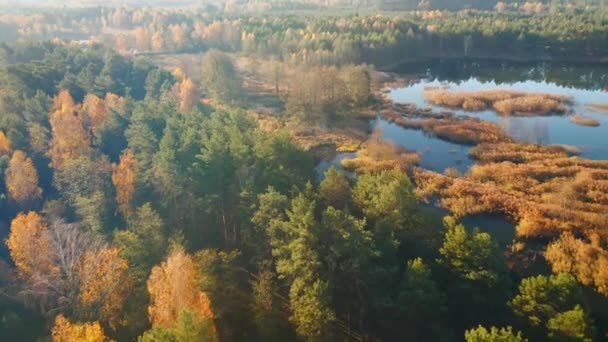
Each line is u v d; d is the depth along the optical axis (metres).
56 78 108.06
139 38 190.88
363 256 45.41
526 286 44.44
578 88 142.88
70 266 50.53
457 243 47.50
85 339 40.75
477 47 185.25
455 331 46.44
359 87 125.19
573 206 72.44
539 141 101.00
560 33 178.38
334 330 47.03
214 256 52.97
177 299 41.62
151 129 78.12
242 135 72.12
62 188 69.75
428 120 114.50
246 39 177.12
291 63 151.00
